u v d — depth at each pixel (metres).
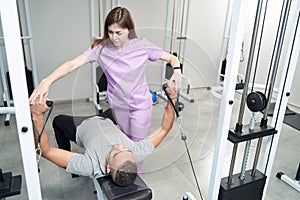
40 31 3.21
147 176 2.05
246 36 3.76
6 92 2.90
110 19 1.13
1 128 2.75
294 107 3.71
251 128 1.32
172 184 2.00
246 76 1.22
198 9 3.93
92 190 1.91
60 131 1.86
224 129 1.18
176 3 3.74
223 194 1.35
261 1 1.12
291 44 1.30
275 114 1.42
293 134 2.92
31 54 2.98
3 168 2.11
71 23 3.32
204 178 2.06
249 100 1.27
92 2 3.03
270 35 3.74
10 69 0.74
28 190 0.92
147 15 3.67
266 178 1.49
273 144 1.48
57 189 1.92
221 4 4.03
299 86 3.64
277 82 3.54
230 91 1.11
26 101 0.79
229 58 1.07
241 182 1.39
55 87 3.32
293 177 2.16
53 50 3.35
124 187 1.19
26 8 2.81
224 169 2.23
